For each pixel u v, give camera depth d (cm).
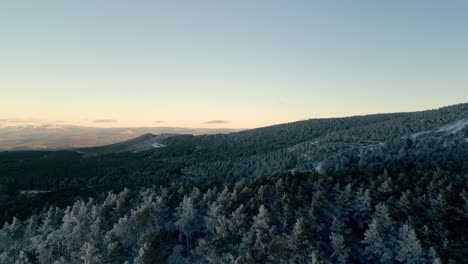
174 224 9550
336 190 9262
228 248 7644
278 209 8700
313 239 7312
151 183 18412
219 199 9431
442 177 9581
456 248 6719
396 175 10512
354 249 7438
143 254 7206
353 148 19688
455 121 19838
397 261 6881
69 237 8900
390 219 7375
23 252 8562
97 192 15950
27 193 17000
